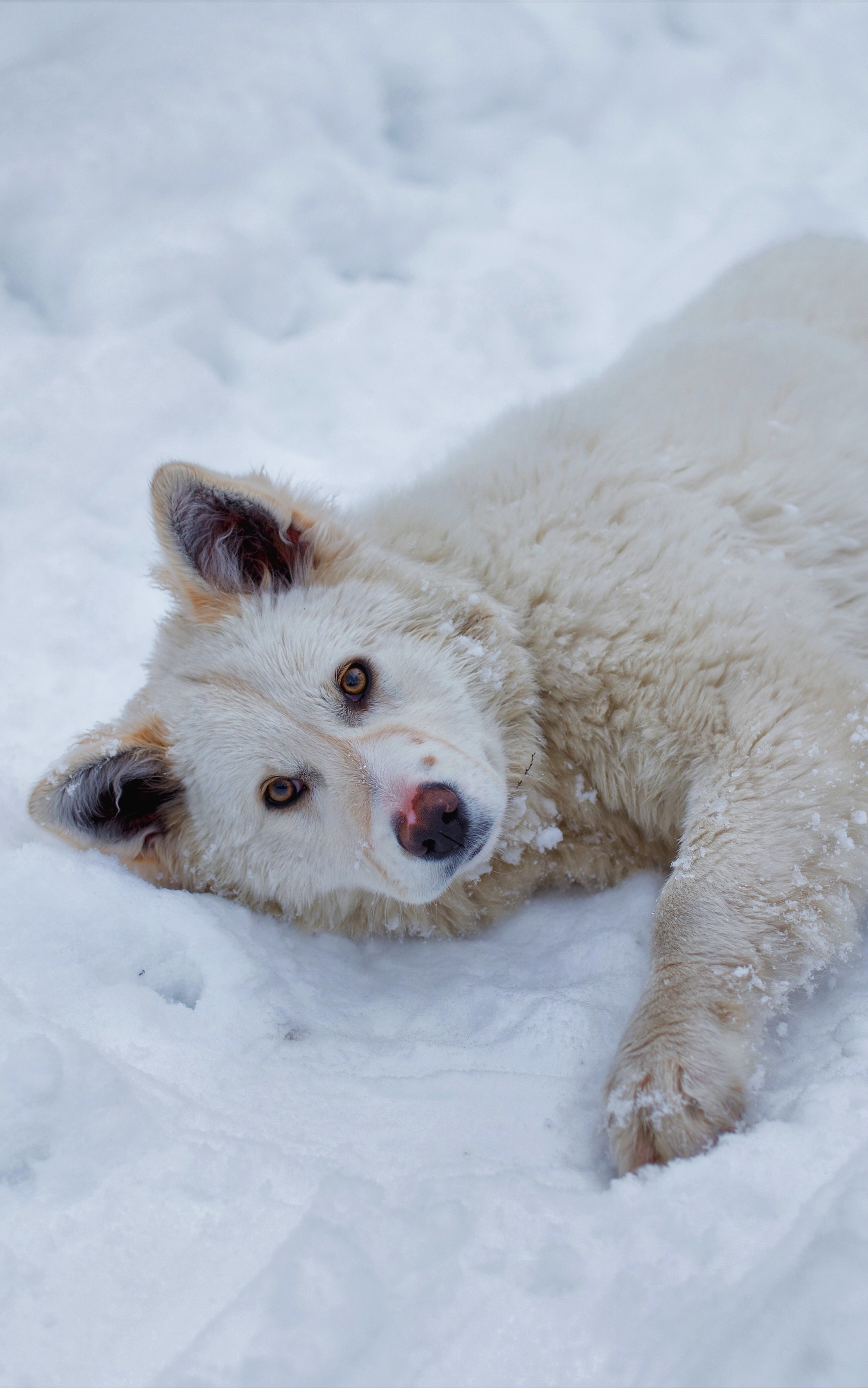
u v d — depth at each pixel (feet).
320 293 21.52
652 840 10.37
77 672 14.57
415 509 11.03
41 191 21.62
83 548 16.47
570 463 10.85
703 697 9.38
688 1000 8.17
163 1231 6.78
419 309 20.38
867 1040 7.65
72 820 9.89
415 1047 8.70
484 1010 9.09
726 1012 8.11
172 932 9.52
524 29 24.75
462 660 9.91
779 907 8.59
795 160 23.47
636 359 13.38
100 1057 7.90
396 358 19.76
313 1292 5.97
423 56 24.58
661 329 14.92
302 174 22.34
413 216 22.68
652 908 9.87
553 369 19.92
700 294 16.11
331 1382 5.70
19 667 14.58
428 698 9.64
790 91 24.36
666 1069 7.61
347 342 20.02
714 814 9.02
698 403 11.50
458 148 24.00
